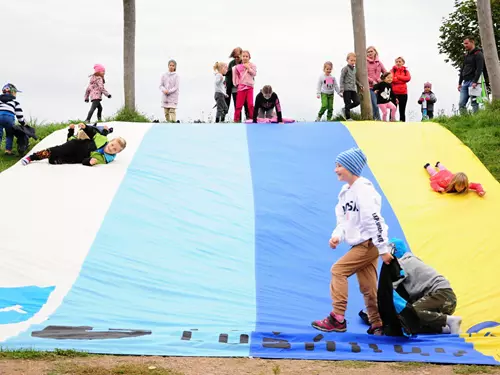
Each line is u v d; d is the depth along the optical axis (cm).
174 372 592
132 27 1673
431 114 1989
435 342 702
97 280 873
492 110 1555
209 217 1050
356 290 873
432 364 641
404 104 1717
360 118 1628
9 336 685
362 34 1619
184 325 748
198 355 649
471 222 1050
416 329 714
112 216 1038
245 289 865
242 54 1605
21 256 922
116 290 851
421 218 1061
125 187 1127
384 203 1103
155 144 1305
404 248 809
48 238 972
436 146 1288
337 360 647
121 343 670
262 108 1445
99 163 1209
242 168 1210
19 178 1147
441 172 1157
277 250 970
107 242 969
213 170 1200
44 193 1098
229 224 1033
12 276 876
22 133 1363
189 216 1051
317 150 1279
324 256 960
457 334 731
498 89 1616
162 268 910
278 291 865
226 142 1316
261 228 1024
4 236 973
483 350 684
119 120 1627
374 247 724
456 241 1005
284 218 1053
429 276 781
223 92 1648
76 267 901
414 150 1274
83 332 702
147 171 1188
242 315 789
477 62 1616
